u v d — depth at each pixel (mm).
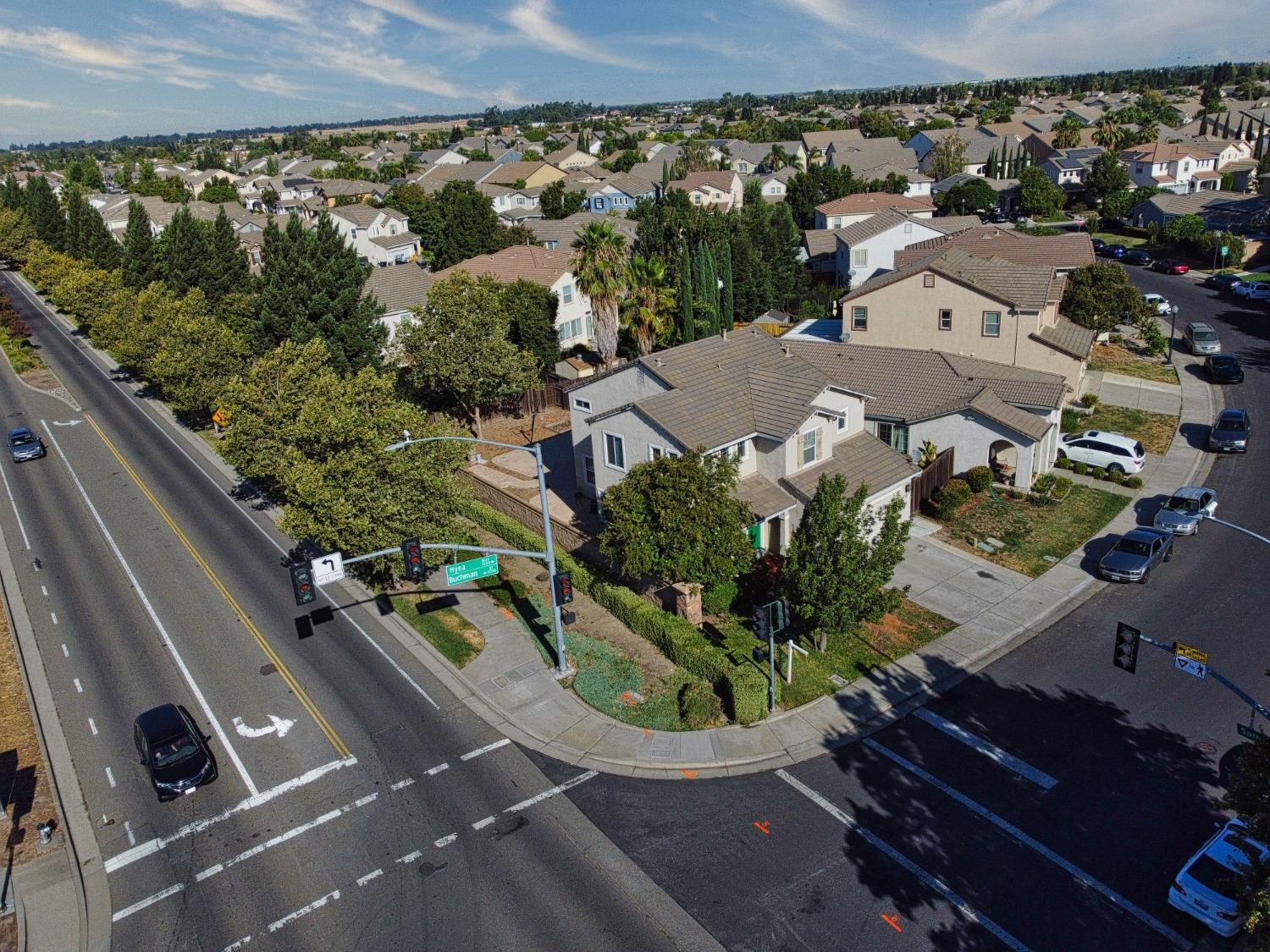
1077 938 17578
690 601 29250
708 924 18312
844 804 21625
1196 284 73688
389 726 25734
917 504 37375
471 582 34000
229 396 38688
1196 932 17641
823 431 34438
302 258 50688
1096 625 28969
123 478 47406
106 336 67875
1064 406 48000
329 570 25188
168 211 123562
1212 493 35562
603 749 24297
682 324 61375
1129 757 22750
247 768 24188
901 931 17891
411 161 184375
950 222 75312
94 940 18906
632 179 123500
